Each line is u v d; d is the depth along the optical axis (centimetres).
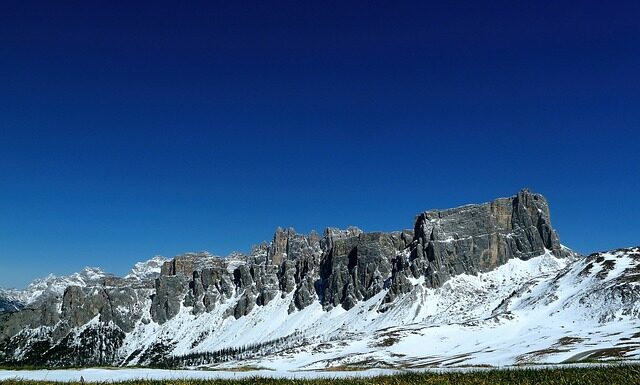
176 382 3969
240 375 5694
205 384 3872
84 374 6012
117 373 6162
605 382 3259
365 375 4881
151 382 4000
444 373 4397
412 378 3950
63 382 4434
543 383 3369
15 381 4341
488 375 3997
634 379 3288
